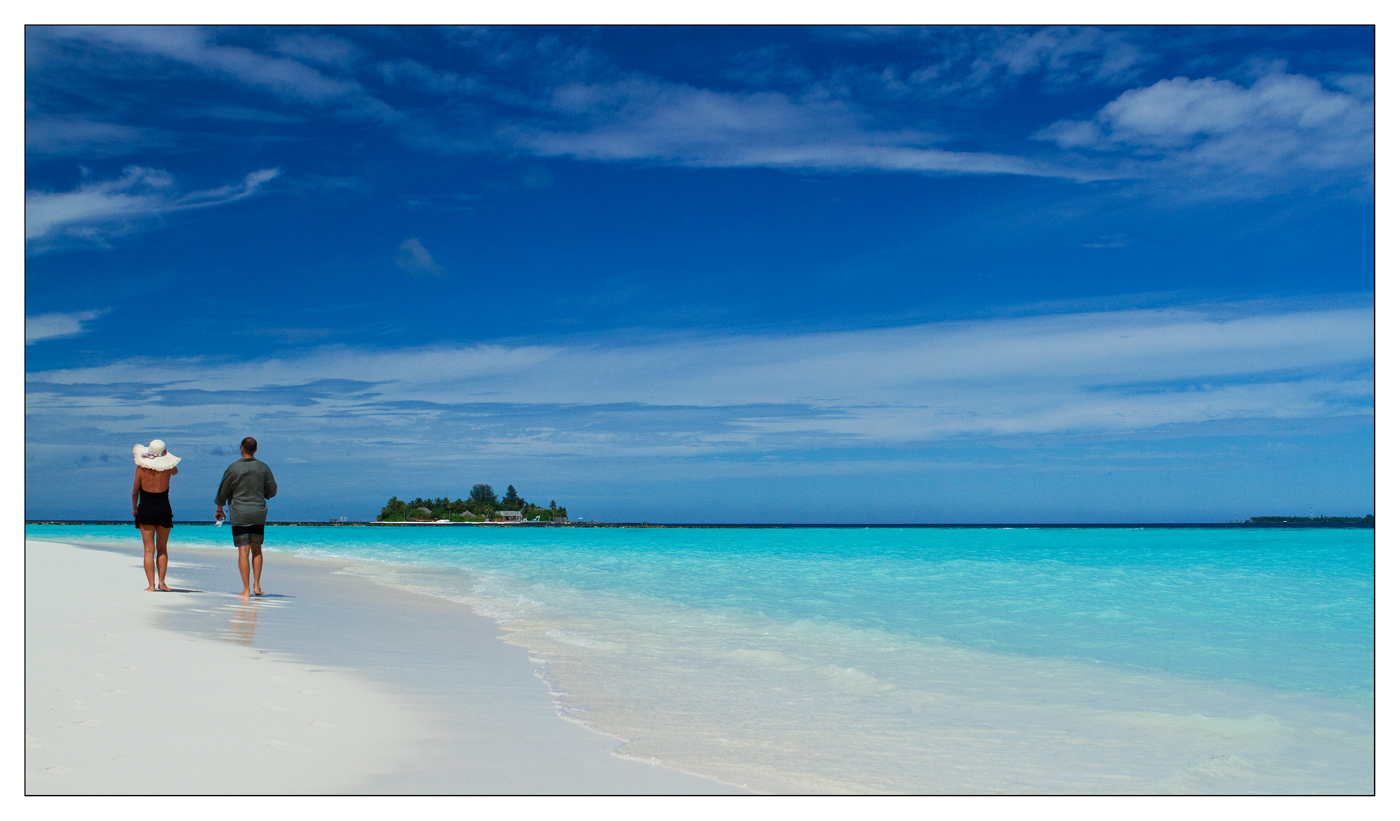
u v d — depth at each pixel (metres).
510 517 126.31
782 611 12.73
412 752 4.71
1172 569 21.53
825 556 29.83
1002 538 54.25
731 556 29.78
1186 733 6.01
